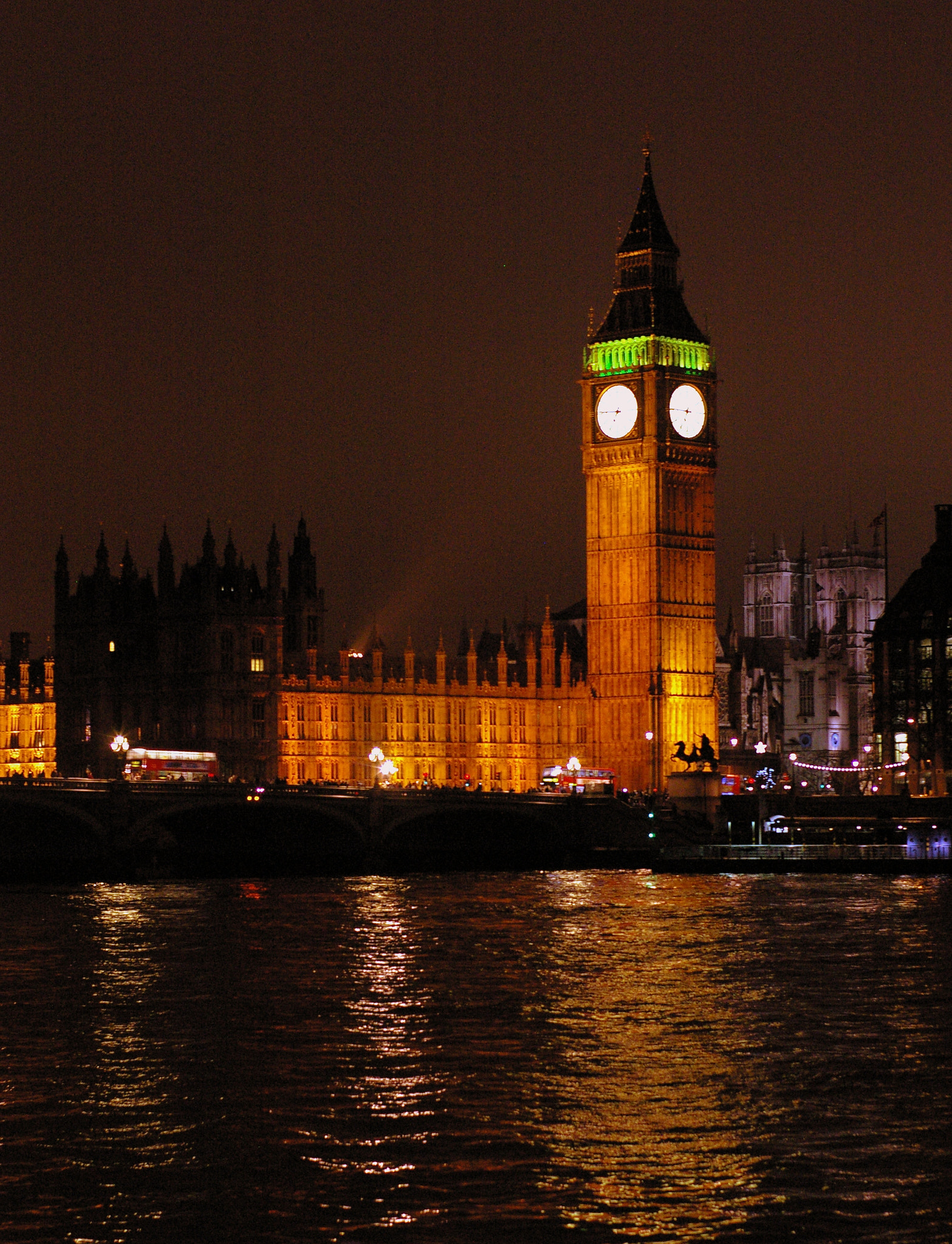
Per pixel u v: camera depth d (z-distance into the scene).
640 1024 124.06
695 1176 91.94
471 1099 104.56
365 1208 88.00
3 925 173.62
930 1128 99.44
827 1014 126.88
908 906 188.00
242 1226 86.06
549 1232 85.38
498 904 194.00
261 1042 118.56
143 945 159.38
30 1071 111.12
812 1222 86.38
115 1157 94.81
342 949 156.62
